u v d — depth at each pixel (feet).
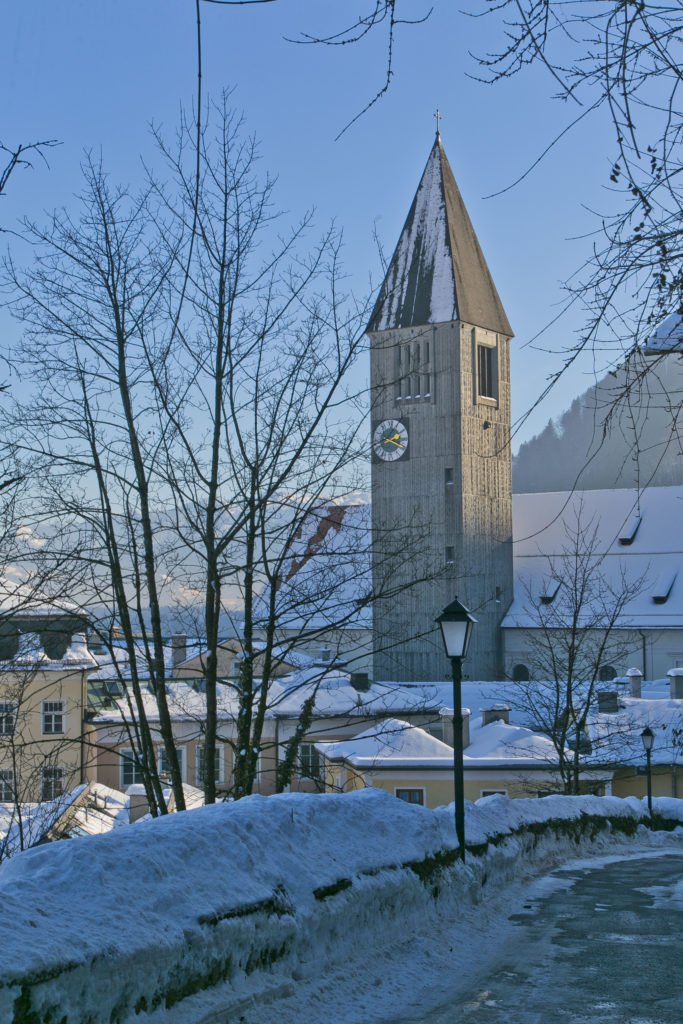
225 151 62.28
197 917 25.50
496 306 303.48
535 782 135.03
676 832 87.30
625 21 20.99
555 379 23.70
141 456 62.49
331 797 39.63
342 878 33.01
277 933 28.60
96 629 62.80
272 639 63.87
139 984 22.90
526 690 151.53
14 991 19.62
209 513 61.93
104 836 27.35
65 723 147.64
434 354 292.81
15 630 68.95
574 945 36.14
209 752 62.44
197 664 161.68
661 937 37.40
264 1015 25.81
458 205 300.61
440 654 277.03
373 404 67.21
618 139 21.50
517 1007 28.12
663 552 297.12
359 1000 28.60
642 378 23.77
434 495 292.40
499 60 21.38
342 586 70.18
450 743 151.33
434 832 42.19
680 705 162.81
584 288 23.13
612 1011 27.53
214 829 30.07
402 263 298.15
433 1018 27.07
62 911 23.06
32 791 76.74
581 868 59.62
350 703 165.78
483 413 296.71
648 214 22.31
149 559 62.85
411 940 35.47
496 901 45.42
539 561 308.60
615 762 130.31
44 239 62.59
